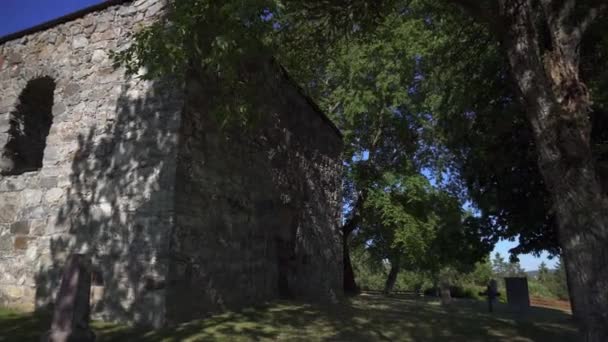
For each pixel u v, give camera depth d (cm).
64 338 448
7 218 764
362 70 1758
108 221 675
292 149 1090
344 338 600
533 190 1129
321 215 1237
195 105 708
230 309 757
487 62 1036
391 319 783
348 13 761
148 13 746
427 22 1571
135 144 691
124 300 629
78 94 762
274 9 507
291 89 1085
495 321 830
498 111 1086
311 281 1122
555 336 688
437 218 2023
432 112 1766
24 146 857
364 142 1941
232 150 814
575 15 551
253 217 873
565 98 490
